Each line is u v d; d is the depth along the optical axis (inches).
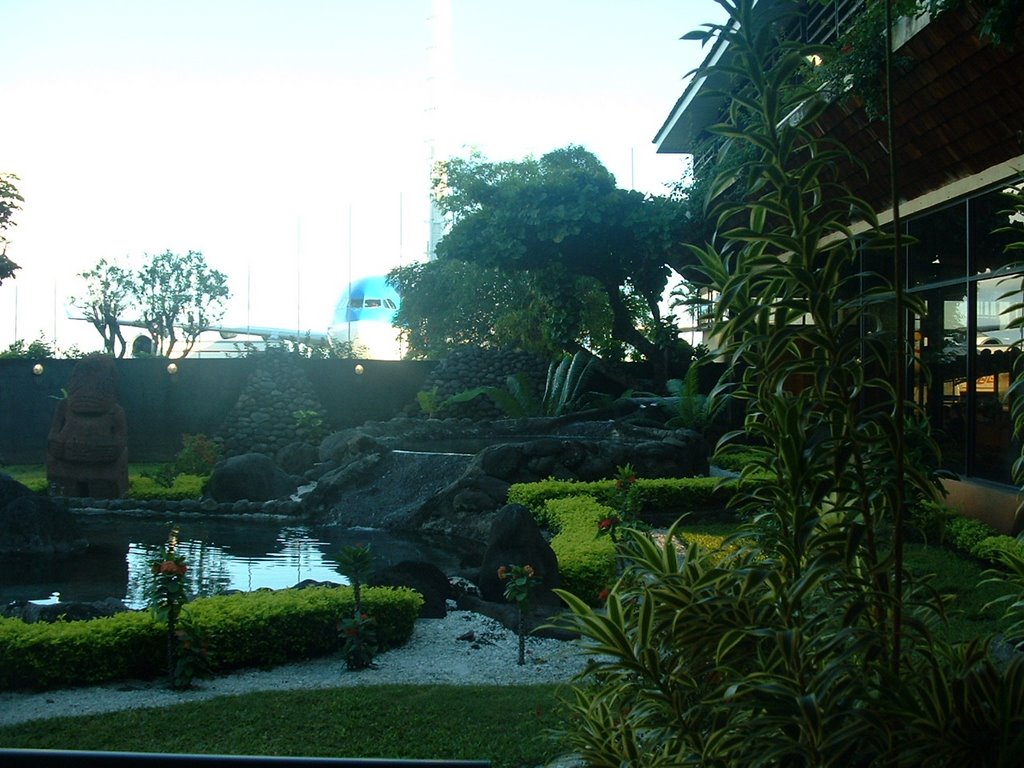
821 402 107.2
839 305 110.2
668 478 607.5
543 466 601.9
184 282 1465.3
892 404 110.1
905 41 368.5
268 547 510.0
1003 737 94.2
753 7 116.3
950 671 107.7
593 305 1166.3
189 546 510.0
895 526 105.6
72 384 676.7
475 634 307.3
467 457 634.8
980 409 416.5
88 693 245.0
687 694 118.2
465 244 964.6
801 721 96.7
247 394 981.8
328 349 1212.5
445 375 1096.2
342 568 275.6
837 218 111.7
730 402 852.0
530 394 1021.8
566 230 900.0
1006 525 374.3
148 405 971.9
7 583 402.0
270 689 247.3
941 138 408.5
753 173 112.0
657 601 116.3
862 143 464.1
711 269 126.3
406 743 196.1
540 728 203.8
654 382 1038.4
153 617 263.7
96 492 666.8
